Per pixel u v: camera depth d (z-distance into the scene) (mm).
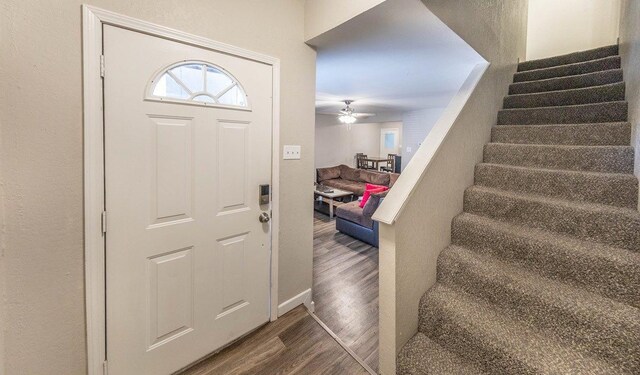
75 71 1186
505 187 2000
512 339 1237
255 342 1849
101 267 1299
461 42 2084
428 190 1606
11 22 1045
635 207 1501
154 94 1404
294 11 1994
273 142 1926
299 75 2057
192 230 1586
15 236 1100
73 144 1201
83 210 1243
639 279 1179
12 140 1074
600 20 3426
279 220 2031
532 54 3912
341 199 6355
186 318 1604
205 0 1544
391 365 1461
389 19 1715
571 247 1375
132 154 1355
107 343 1343
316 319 2092
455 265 1643
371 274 3012
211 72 1602
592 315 1139
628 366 1068
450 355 1416
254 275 1915
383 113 7352
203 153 1595
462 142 1974
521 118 2500
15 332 1119
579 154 1849
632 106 1853
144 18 1346
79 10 1180
